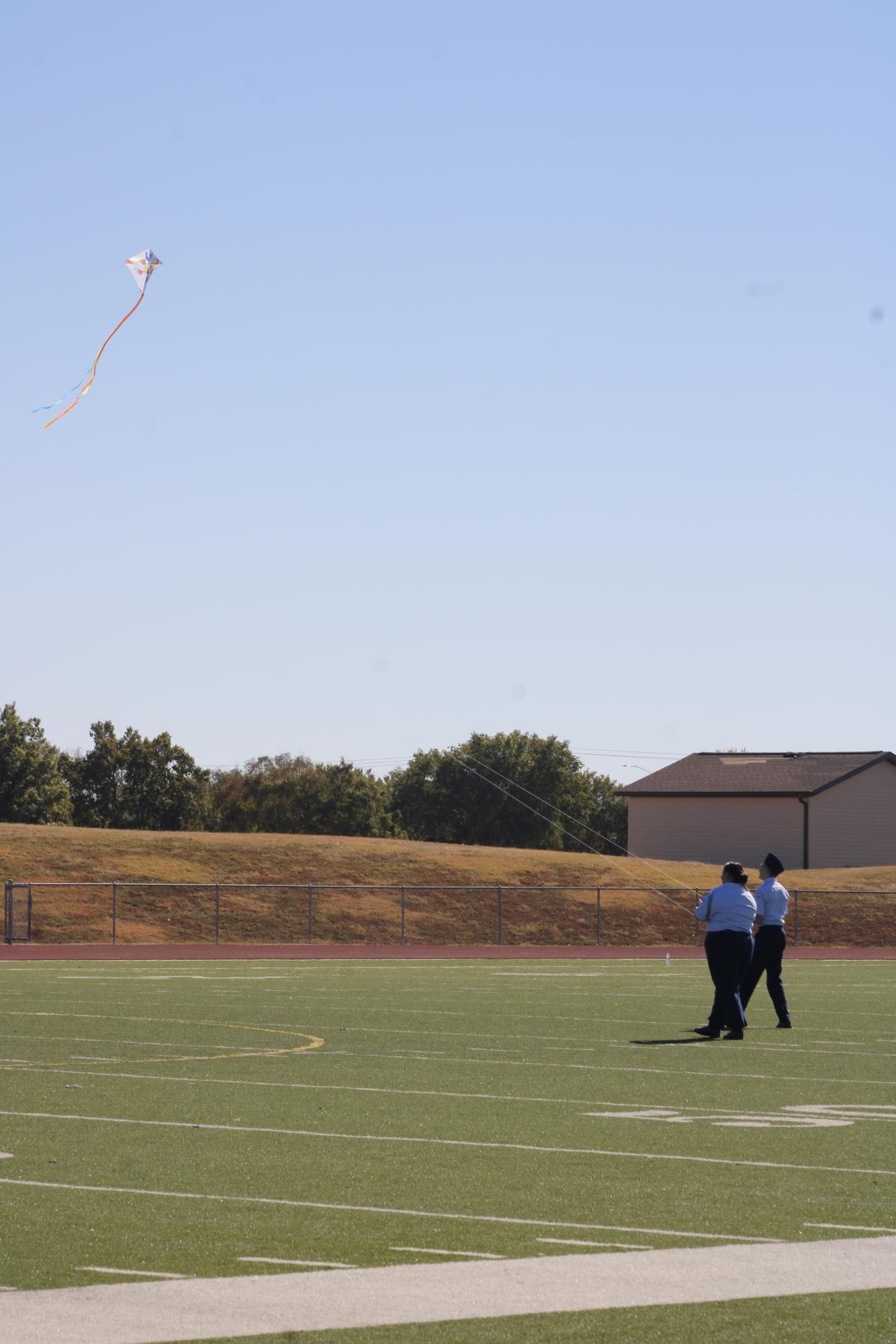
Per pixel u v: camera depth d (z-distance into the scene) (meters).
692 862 92.94
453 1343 9.71
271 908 76.06
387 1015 33.94
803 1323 10.18
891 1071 24.12
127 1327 9.94
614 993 42.19
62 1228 12.68
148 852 82.25
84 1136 17.17
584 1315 10.33
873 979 50.44
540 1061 25.19
